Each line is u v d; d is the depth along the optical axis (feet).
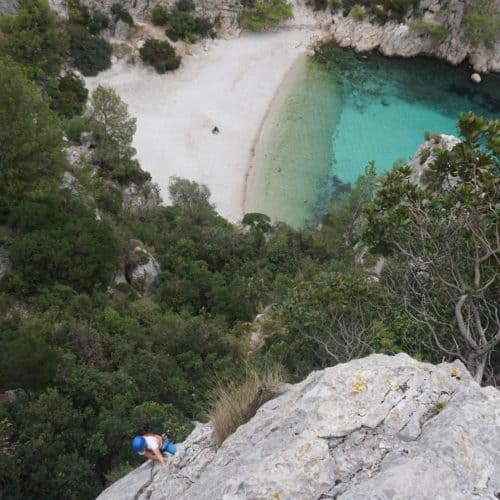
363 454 29.60
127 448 76.59
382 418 31.53
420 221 59.72
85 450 75.31
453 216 58.44
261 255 156.15
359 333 68.64
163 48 235.61
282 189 201.87
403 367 34.86
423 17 270.05
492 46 267.39
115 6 235.61
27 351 80.94
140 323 116.47
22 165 116.98
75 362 90.38
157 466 38.37
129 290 127.24
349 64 265.34
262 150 214.69
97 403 83.41
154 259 141.18
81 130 172.14
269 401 38.73
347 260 153.38
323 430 30.89
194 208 172.55
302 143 220.43
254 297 135.74
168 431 75.31
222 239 157.07
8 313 99.50
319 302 71.41
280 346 82.48
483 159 53.26
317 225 191.52
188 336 106.42
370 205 60.80
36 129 121.60
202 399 90.38
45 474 69.46
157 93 228.43
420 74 268.62
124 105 171.83
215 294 130.21
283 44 265.95
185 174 199.93
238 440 35.17
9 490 66.95
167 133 213.05
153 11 248.11
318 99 243.40
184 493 33.45
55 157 123.44
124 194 168.96
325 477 28.48
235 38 261.44
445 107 253.24
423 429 30.76
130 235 143.13
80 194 134.21
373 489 26.50
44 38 191.31
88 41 225.76
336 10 276.41
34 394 80.89
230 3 260.42
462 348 57.93
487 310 57.11
